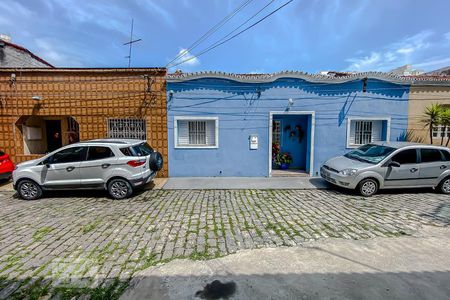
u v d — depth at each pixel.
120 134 9.50
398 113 9.44
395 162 6.93
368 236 4.33
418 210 5.73
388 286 2.93
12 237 4.36
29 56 12.02
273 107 9.38
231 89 9.30
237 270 3.30
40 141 10.69
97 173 6.74
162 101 9.30
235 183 8.57
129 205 6.24
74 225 4.91
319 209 5.85
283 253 3.74
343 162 7.65
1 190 7.85
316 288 2.90
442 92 9.39
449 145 9.60
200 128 9.65
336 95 9.34
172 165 9.55
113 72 9.20
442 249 3.84
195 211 5.75
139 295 2.82
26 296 2.81
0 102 9.27
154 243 4.11
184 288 2.94
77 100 9.30
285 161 10.47
